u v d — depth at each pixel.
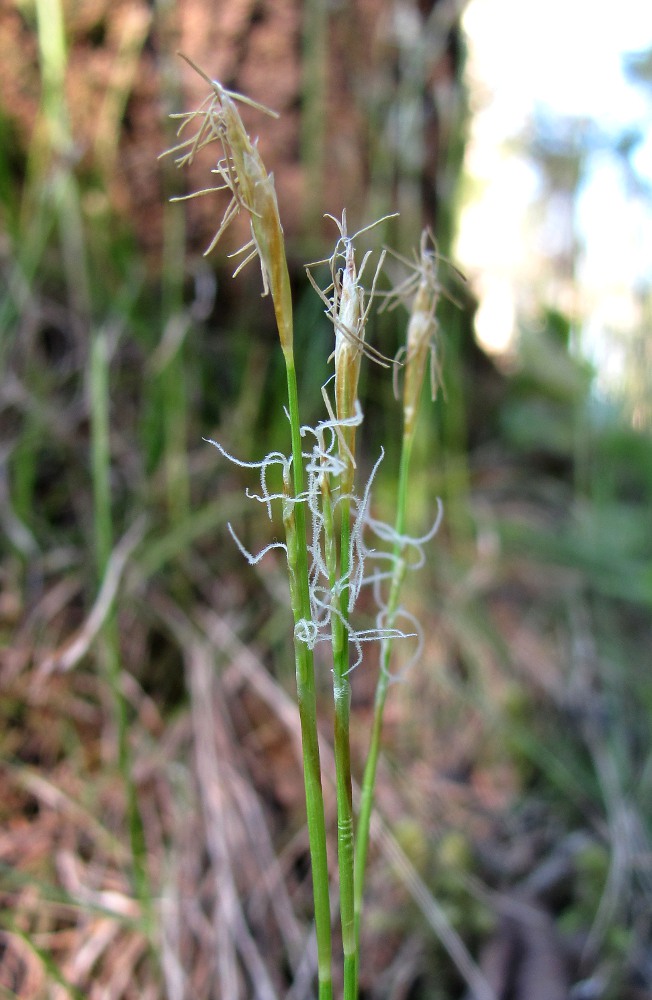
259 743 0.14
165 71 0.16
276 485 0.17
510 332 0.26
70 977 0.11
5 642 0.14
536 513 0.22
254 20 0.17
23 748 0.13
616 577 0.19
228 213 0.05
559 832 0.15
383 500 0.18
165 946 0.11
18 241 0.16
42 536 0.15
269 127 0.18
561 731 0.16
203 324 0.18
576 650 0.18
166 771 0.13
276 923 0.12
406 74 0.19
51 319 0.17
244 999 0.11
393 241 0.19
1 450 0.15
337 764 0.06
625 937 0.13
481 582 0.18
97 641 0.14
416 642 0.17
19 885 0.11
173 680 0.15
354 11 0.18
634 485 0.25
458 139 0.20
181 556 0.15
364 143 0.19
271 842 0.13
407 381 0.07
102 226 0.17
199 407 0.17
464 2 0.19
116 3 0.16
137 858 0.11
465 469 0.20
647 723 0.17
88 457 0.16
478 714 0.16
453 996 0.12
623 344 0.25
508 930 0.12
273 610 0.16
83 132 0.17
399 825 0.13
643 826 0.15
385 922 0.12
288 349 0.05
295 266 0.18
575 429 0.23
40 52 0.17
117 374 0.17
